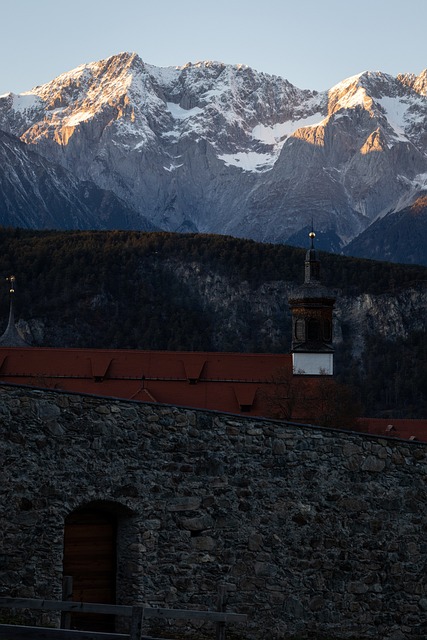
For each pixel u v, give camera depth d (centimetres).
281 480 3503
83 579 3397
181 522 3391
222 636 2716
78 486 3284
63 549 3303
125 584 3353
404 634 3544
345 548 3534
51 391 3303
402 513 3606
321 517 3525
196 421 3447
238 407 15725
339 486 3556
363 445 3600
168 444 3406
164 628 3338
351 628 3497
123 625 3322
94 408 3338
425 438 15600
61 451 3284
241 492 3462
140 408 3391
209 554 3403
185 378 16088
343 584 3512
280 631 3428
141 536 3338
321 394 14538
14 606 2619
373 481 3594
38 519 3238
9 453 3241
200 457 3438
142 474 3362
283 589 3453
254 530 3456
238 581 3422
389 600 3550
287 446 3525
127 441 3359
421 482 3641
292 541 3488
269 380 15975
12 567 3203
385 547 3572
